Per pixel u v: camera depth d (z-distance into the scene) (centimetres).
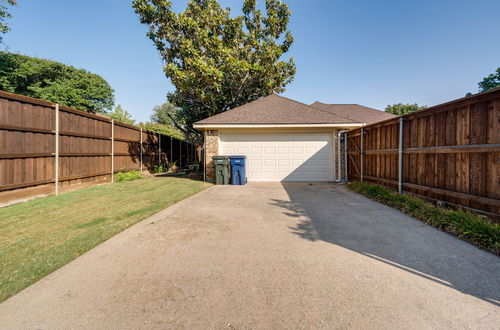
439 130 428
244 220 393
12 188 490
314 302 179
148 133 1196
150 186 762
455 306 173
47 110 577
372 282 206
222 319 161
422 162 474
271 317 162
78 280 210
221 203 522
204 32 1162
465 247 278
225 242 298
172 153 1519
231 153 922
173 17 1151
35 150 545
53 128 594
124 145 974
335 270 227
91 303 179
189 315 165
